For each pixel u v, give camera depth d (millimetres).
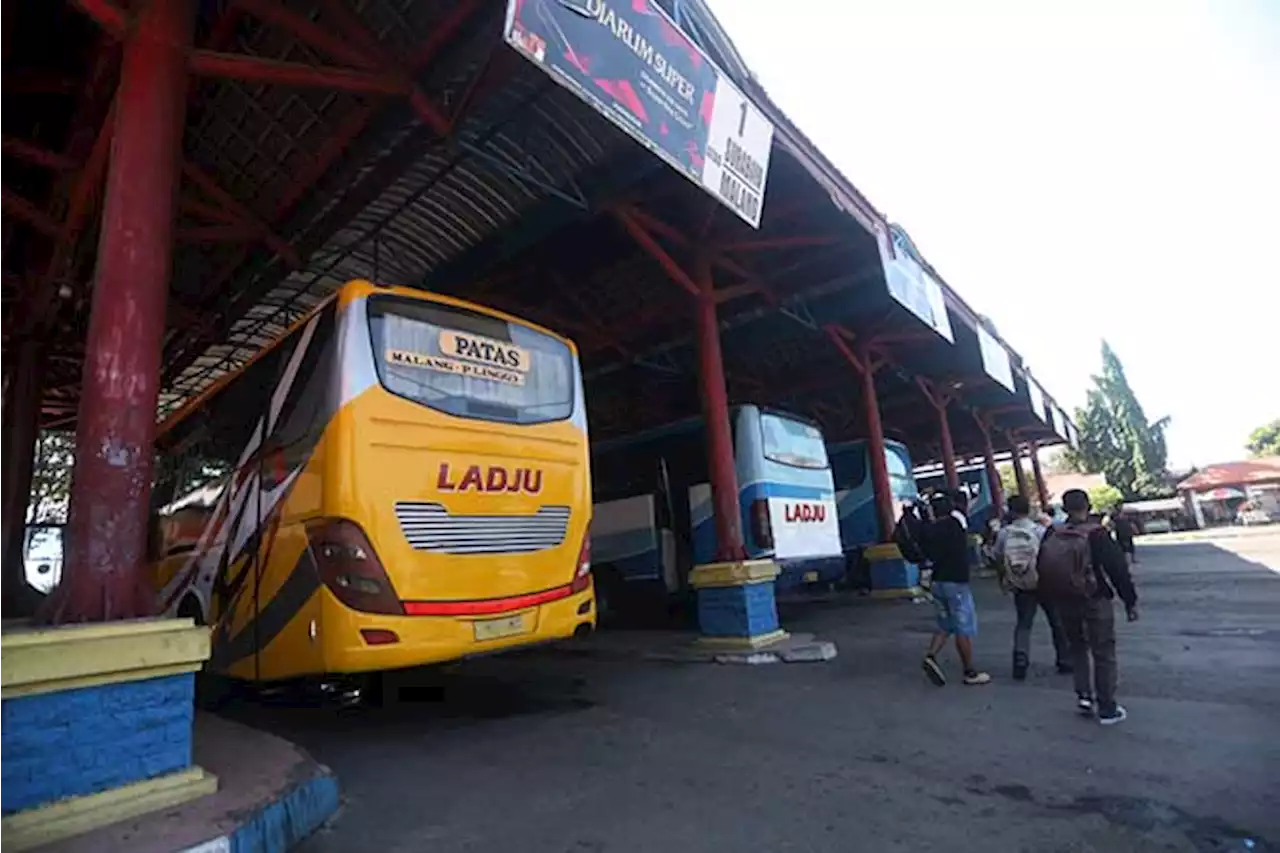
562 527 6371
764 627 9211
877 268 11148
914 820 3619
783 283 11883
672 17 6273
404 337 5730
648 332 13531
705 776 4461
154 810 3305
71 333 11570
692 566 11555
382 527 5188
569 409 6777
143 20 4262
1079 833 3369
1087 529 5398
